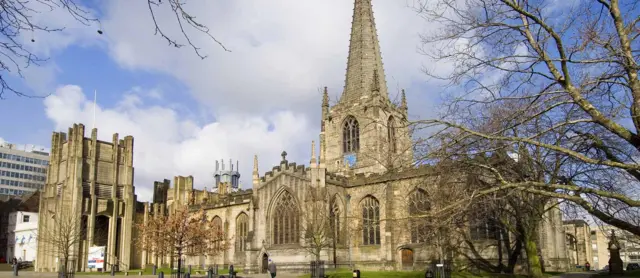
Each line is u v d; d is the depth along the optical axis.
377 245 88.38
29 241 135.00
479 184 34.41
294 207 92.62
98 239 111.06
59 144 114.81
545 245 73.69
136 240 114.50
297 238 90.94
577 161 29.89
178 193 129.00
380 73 120.38
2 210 151.38
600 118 22.72
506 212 53.62
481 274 69.06
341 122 116.19
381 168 102.81
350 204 94.00
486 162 31.62
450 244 66.31
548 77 24.00
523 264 71.62
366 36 121.19
